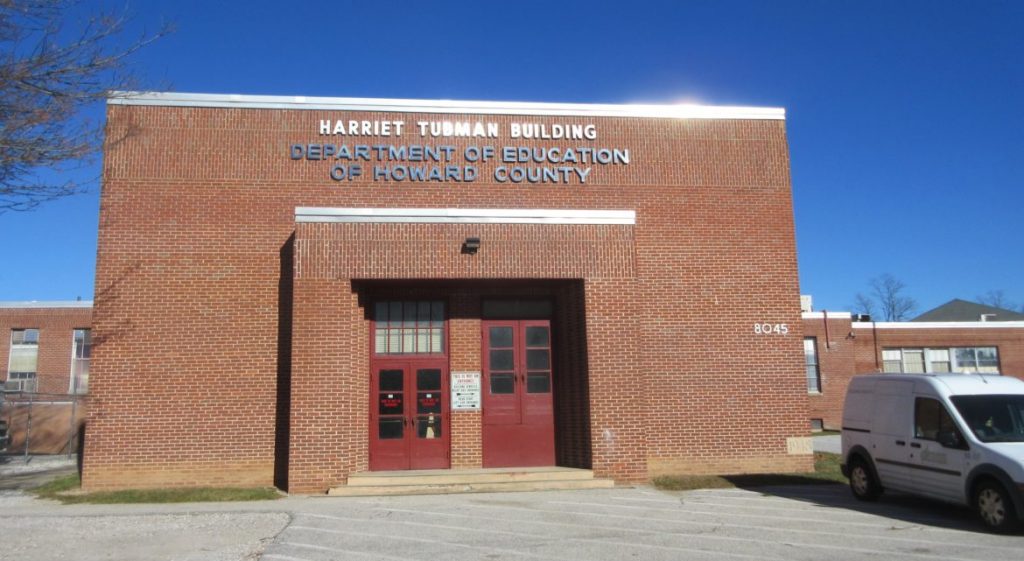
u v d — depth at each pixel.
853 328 35.88
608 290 15.96
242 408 15.84
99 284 15.93
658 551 9.69
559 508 12.87
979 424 11.30
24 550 10.07
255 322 16.12
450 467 16.20
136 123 16.55
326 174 16.80
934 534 10.57
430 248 15.69
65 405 25.77
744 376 17.14
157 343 15.88
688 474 16.61
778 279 17.58
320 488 14.70
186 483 15.53
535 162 17.39
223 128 16.73
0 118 12.20
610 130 17.75
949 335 36.88
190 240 16.27
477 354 16.67
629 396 15.66
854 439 13.84
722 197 17.78
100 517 12.42
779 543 10.09
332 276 15.34
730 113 18.16
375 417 16.28
